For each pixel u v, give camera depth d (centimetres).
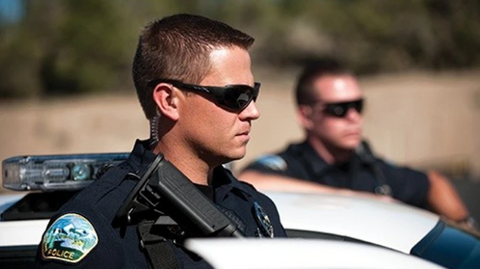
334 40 3225
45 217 309
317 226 328
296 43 3116
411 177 550
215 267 189
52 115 1609
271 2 3180
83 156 322
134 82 295
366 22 3300
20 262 299
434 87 1953
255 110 287
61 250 254
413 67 3388
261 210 299
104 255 257
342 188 532
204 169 287
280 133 1600
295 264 195
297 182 505
